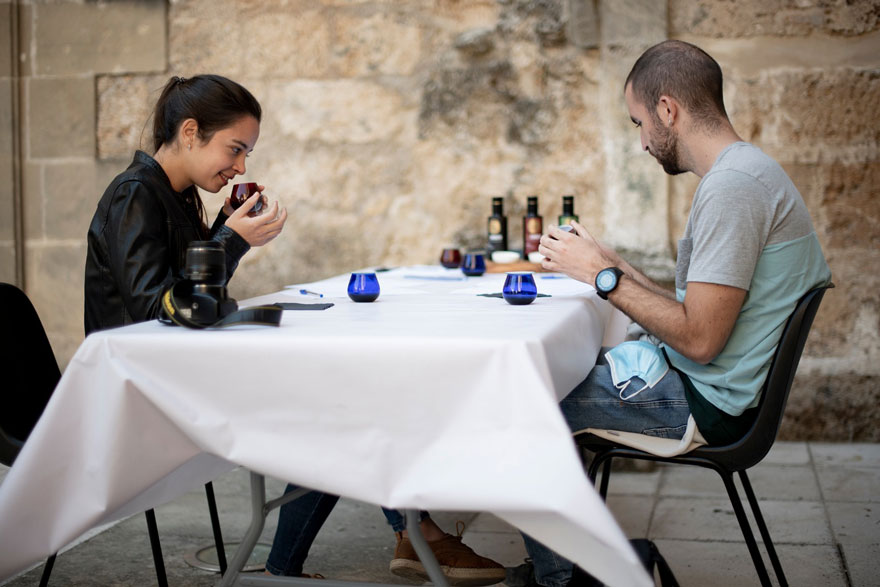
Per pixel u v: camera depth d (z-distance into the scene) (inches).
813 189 166.1
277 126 177.8
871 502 132.6
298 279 179.2
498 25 170.1
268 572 91.0
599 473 152.1
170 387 64.0
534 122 170.2
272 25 176.6
